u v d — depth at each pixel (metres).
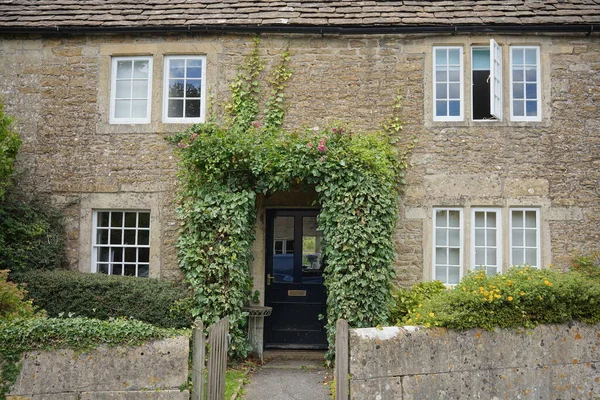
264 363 7.93
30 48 8.66
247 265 7.84
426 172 8.27
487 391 5.30
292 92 8.48
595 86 8.28
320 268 8.74
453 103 8.48
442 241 8.32
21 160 8.50
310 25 8.33
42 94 8.60
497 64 8.20
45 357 4.88
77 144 8.51
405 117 8.35
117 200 8.40
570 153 8.19
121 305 7.40
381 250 7.38
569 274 6.14
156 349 4.92
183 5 8.77
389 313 7.47
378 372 5.09
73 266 8.38
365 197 7.39
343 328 5.12
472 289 5.70
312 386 6.77
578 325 5.59
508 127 8.25
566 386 5.46
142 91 8.70
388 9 8.61
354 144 7.49
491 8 8.54
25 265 7.92
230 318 7.39
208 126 8.10
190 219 7.81
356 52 8.48
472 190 8.20
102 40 8.62
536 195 8.14
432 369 5.23
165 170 8.38
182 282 8.11
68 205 8.42
